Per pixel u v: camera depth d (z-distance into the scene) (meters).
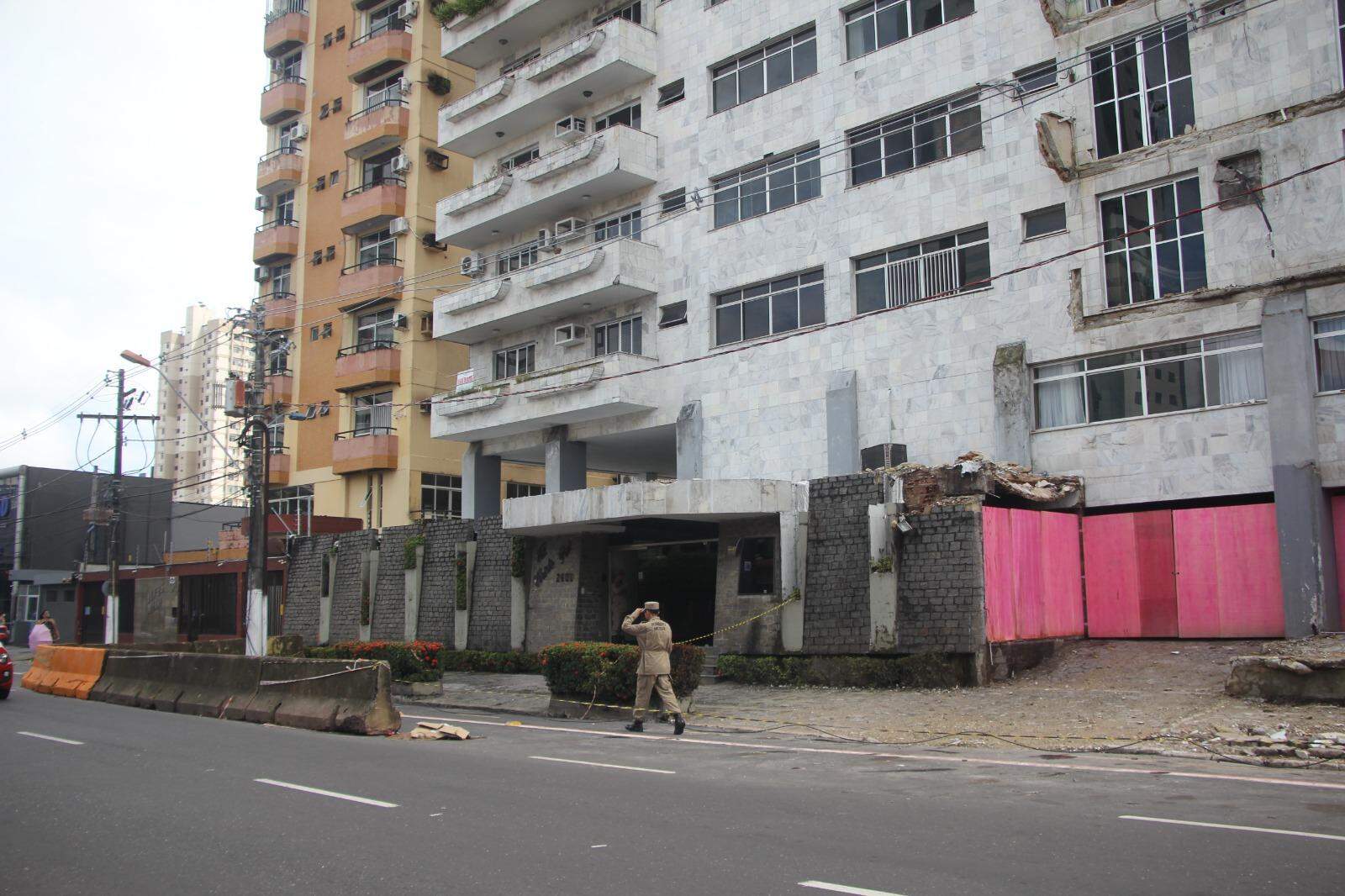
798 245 27.03
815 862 6.51
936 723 15.09
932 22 25.22
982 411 22.92
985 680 18.06
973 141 24.09
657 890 5.93
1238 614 18.81
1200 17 20.50
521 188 33.53
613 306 32.00
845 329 25.66
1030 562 19.61
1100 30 21.92
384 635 32.03
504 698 21.11
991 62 23.81
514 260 36.00
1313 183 18.83
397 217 42.16
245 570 40.59
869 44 26.47
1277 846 6.85
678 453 28.92
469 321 35.31
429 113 42.75
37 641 32.50
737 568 22.59
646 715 17.22
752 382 27.59
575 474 33.12
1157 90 21.17
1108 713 14.76
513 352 36.00
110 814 8.59
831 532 20.89
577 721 17.19
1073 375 21.86
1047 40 22.92
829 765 11.40
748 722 16.17
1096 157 21.89
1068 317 21.80
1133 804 8.63
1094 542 20.81
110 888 6.34
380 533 33.25
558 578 26.58
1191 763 11.55
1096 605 20.62
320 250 46.00
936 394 23.75
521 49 36.47
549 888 6.02
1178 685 16.34
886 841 7.10
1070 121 22.17
